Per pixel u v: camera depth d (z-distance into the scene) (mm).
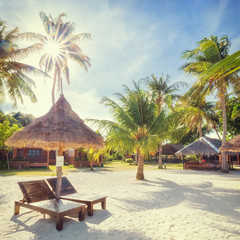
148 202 6582
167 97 13242
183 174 16016
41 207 4441
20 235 3836
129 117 12812
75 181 11367
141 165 12656
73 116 5734
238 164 27266
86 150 19750
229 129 23203
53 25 19438
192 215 5086
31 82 15023
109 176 14164
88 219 4770
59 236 3797
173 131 11344
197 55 17344
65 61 19703
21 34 15359
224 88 15945
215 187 9758
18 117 42781
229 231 3973
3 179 11797
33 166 22547
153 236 3750
